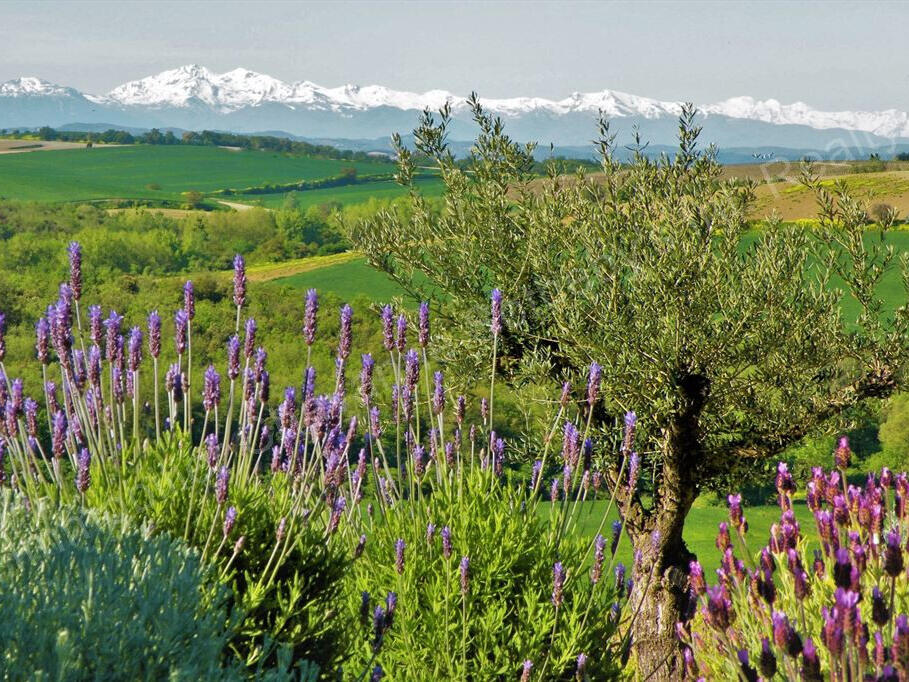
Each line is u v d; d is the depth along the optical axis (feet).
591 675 17.98
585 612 17.69
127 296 210.38
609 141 37.37
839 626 10.43
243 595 14.98
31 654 9.02
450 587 17.78
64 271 290.97
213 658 10.48
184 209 634.84
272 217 458.91
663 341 33.88
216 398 16.24
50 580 10.32
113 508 14.66
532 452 37.17
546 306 38.32
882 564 13.87
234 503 15.84
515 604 18.24
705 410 36.45
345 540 19.04
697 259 34.32
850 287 35.99
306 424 17.06
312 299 17.01
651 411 35.14
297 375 135.74
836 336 35.19
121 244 388.98
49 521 12.20
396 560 17.34
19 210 474.08
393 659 17.65
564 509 19.04
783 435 36.70
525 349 38.27
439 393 19.20
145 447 16.46
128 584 10.61
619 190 37.76
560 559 18.83
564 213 37.65
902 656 9.93
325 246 460.96
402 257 39.40
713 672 15.72
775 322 34.27
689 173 37.45
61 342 15.70
